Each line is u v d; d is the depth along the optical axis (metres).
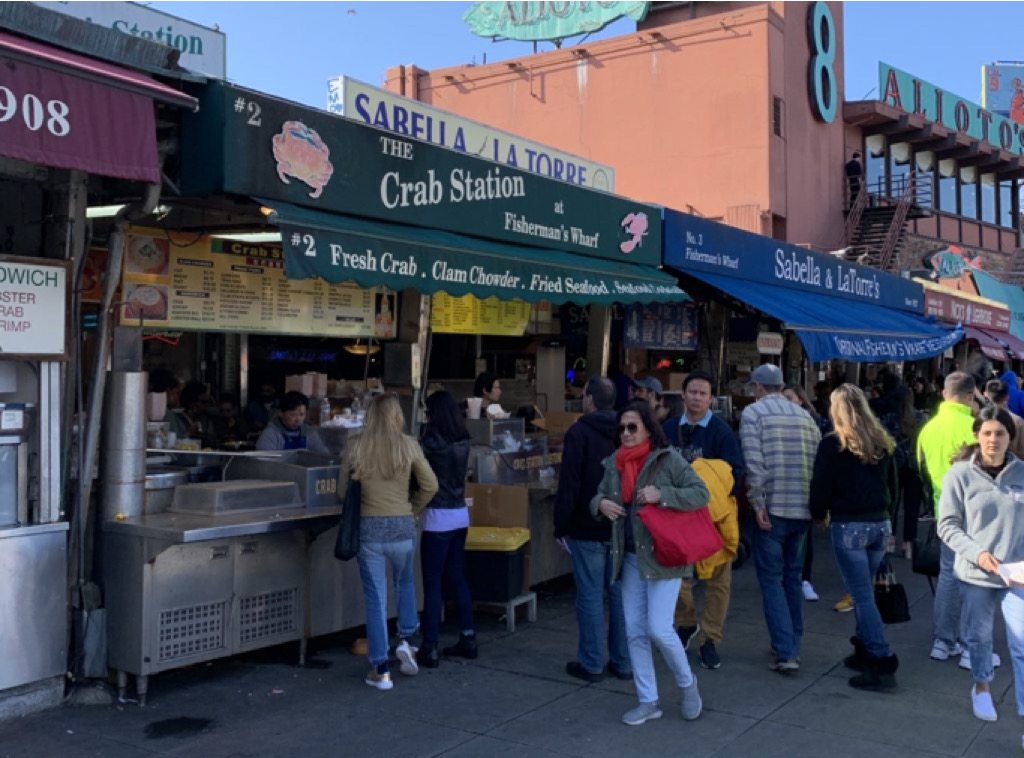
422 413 8.02
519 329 10.44
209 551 5.55
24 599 5.05
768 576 6.14
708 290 12.16
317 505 6.07
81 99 4.60
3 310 4.86
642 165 23.70
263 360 9.82
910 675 6.12
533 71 25.30
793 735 5.06
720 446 6.15
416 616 6.02
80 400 5.38
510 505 7.36
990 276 26.86
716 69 22.80
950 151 29.30
